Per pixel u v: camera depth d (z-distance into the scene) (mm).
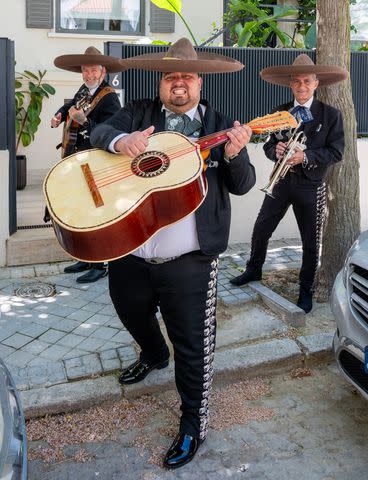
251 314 4535
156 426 3320
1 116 5398
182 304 2900
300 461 3049
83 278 5145
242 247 6219
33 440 3191
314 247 4488
